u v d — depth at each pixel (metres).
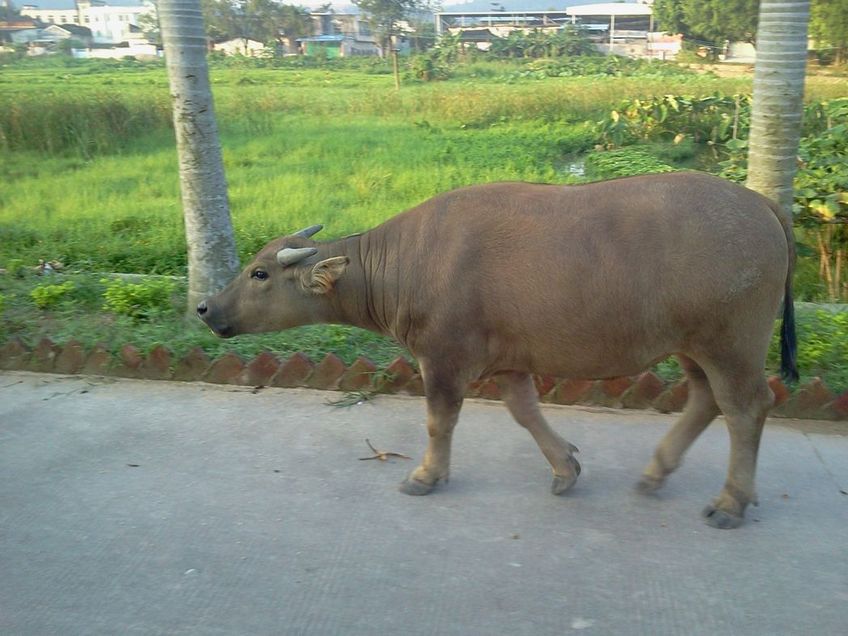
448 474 4.44
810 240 7.97
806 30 5.75
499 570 3.74
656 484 4.31
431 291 4.05
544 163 12.73
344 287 4.35
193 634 3.36
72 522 4.15
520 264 3.85
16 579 3.71
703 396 4.17
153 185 11.23
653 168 12.33
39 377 5.91
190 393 5.63
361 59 33.44
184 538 4.01
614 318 3.77
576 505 4.27
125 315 6.49
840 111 11.69
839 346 5.48
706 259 3.66
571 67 30.58
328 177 11.41
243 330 4.51
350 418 5.26
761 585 3.61
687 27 33.34
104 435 5.05
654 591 3.58
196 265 6.40
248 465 4.69
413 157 12.70
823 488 4.38
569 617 3.42
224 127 15.40
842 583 3.62
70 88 18.67
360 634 3.34
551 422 5.17
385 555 3.86
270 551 3.90
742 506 4.04
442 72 27.50
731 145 9.76
